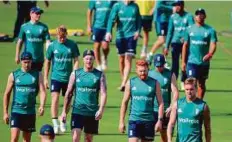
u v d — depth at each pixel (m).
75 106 44.53
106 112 57.75
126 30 63.88
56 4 117.44
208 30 56.97
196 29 57.12
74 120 44.56
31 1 83.81
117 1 69.50
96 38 70.06
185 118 40.81
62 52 51.09
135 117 42.97
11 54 78.88
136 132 42.97
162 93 45.62
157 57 45.56
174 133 51.81
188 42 57.47
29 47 56.78
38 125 53.66
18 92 44.53
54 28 94.62
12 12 108.88
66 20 101.31
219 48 85.56
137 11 63.88
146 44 76.50
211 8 115.88
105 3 69.25
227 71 74.25
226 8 116.50
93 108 44.50
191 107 40.69
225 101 62.62
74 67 51.53
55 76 51.22
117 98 62.03
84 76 44.34
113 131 52.91
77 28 95.31
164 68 45.75
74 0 122.44
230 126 55.00
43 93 44.91
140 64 42.81
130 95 43.00
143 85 42.78
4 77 68.62
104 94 44.38
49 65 51.69
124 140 50.81
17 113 44.56
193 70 57.38
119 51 64.38
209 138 41.22
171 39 62.47
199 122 40.81
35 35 56.69
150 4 76.06
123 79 63.97
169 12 72.06
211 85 68.31
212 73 73.12
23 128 44.81
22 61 44.47
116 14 63.91
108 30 64.50
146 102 42.84
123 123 42.75
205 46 57.16
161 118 42.94
